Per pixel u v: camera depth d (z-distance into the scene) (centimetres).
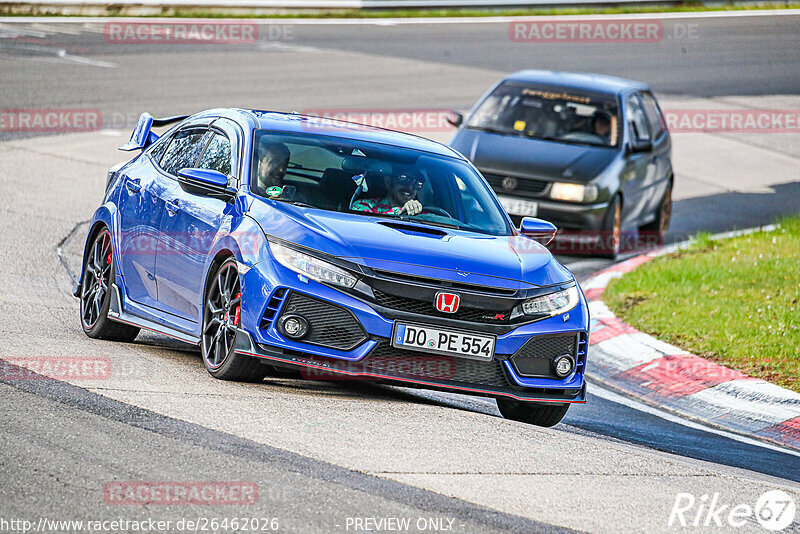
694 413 2673
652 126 4903
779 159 6781
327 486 1559
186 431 1745
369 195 2300
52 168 4712
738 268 3919
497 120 4616
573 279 2275
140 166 2673
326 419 1903
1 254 3412
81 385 1975
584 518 1550
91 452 1614
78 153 5003
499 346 2088
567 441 1978
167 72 6988
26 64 6794
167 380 2086
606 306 3450
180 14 9581
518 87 4784
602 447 1977
